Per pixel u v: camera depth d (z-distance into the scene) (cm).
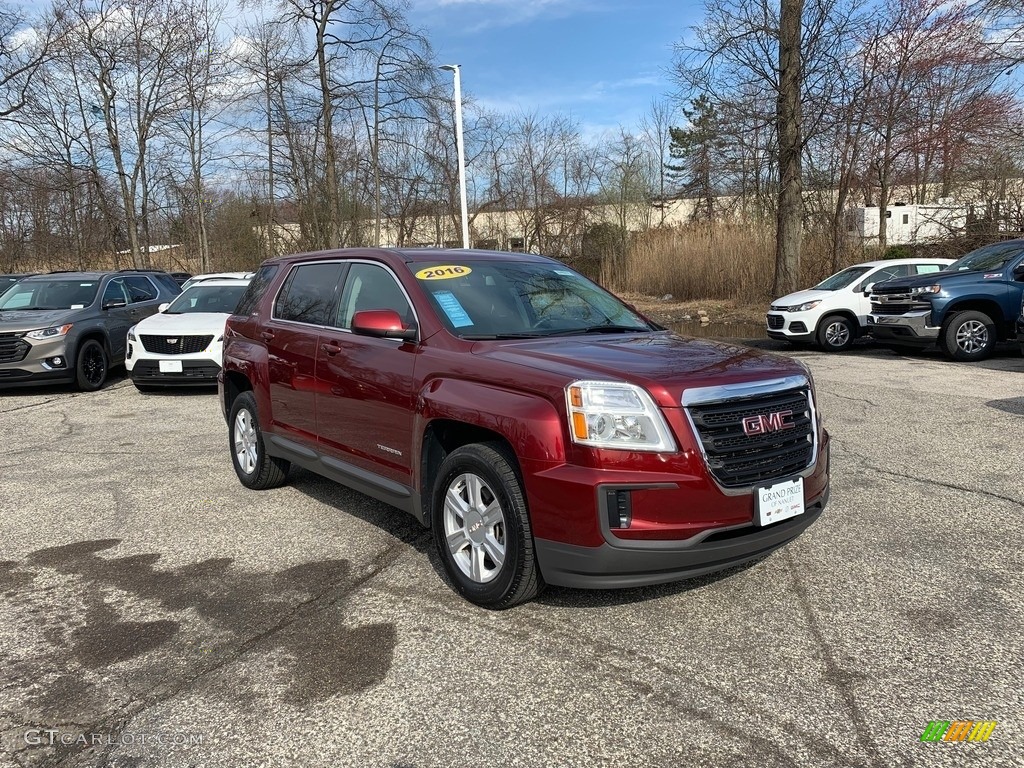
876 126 1850
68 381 1039
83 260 3216
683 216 4319
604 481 306
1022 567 391
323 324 487
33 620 355
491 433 361
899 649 313
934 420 730
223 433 777
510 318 424
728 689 286
